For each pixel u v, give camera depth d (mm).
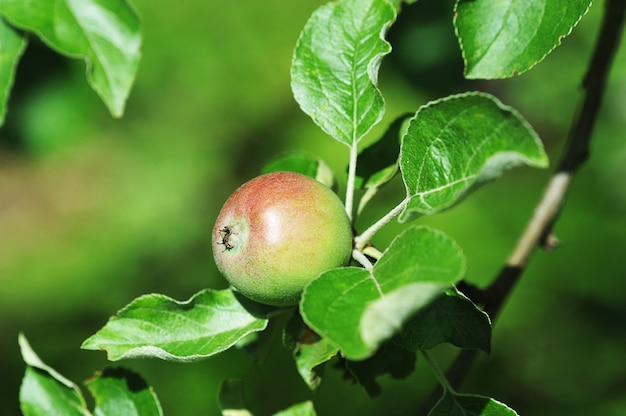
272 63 9633
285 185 2377
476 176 2158
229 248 2398
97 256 8742
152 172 9406
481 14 2492
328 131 2684
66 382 2902
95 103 6375
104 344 2539
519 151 2072
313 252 2316
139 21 3047
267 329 3035
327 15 2756
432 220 7285
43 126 6035
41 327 7871
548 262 6996
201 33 9672
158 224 8914
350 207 2521
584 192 7383
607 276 6898
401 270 2035
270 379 6102
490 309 3342
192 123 9578
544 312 6758
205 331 2592
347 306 2049
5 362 7387
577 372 6441
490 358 6363
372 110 2668
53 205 10477
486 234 7258
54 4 3027
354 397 6043
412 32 5148
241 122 9523
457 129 2219
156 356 2496
